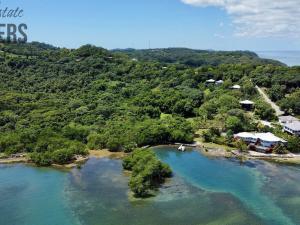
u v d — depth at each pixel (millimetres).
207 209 83625
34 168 112750
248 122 147375
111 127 143625
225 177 104812
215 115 161375
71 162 117812
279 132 139125
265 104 163500
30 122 143500
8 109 152750
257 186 98000
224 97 170000
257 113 160000
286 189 96062
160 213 81562
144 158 105500
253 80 197125
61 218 79312
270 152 127438
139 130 138375
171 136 139625
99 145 131625
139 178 93500
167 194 92062
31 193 92938
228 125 143750
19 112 152375
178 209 83562
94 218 79125
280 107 166000
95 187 96688
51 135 131750
